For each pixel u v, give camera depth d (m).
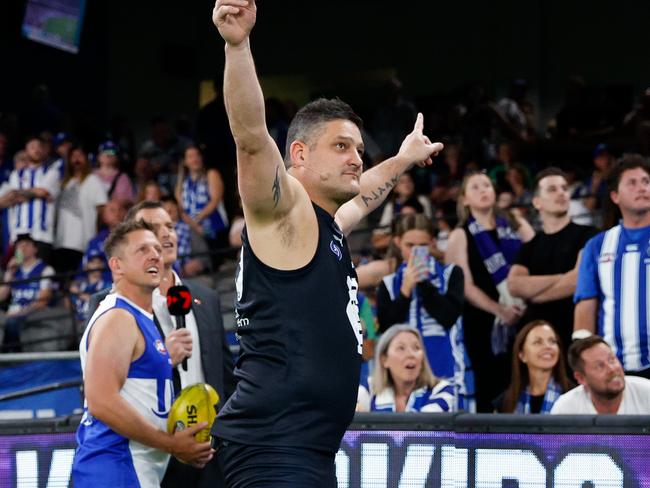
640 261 8.36
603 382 7.55
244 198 4.59
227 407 4.90
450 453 6.43
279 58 25.77
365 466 6.55
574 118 18.44
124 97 24.91
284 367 4.71
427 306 9.25
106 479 6.31
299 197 4.69
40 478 6.90
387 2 24.73
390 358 8.51
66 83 24.11
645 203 8.35
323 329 4.72
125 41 24.98
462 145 17.59
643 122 15.70
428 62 24.36
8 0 23.03
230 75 4.40
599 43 23.00
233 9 4.32
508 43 23.38
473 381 10.09
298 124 4.86
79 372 10.98
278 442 4.74
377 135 18.42
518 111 19.48
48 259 15.93
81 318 14.53
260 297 4.72
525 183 14.98
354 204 5.65
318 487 4.76
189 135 21.00
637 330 8.30
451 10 24.11
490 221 10.41
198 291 7.21
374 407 8.57
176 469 6.70
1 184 17.94
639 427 6.12
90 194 16.47
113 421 6.18
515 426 6.33
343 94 25.34
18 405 10.97
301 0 25.50
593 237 8.82
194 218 15.69
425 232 9.80
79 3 23.69
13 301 15.45
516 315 10.00
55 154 17.42
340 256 4.82
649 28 22.62
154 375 6.50
